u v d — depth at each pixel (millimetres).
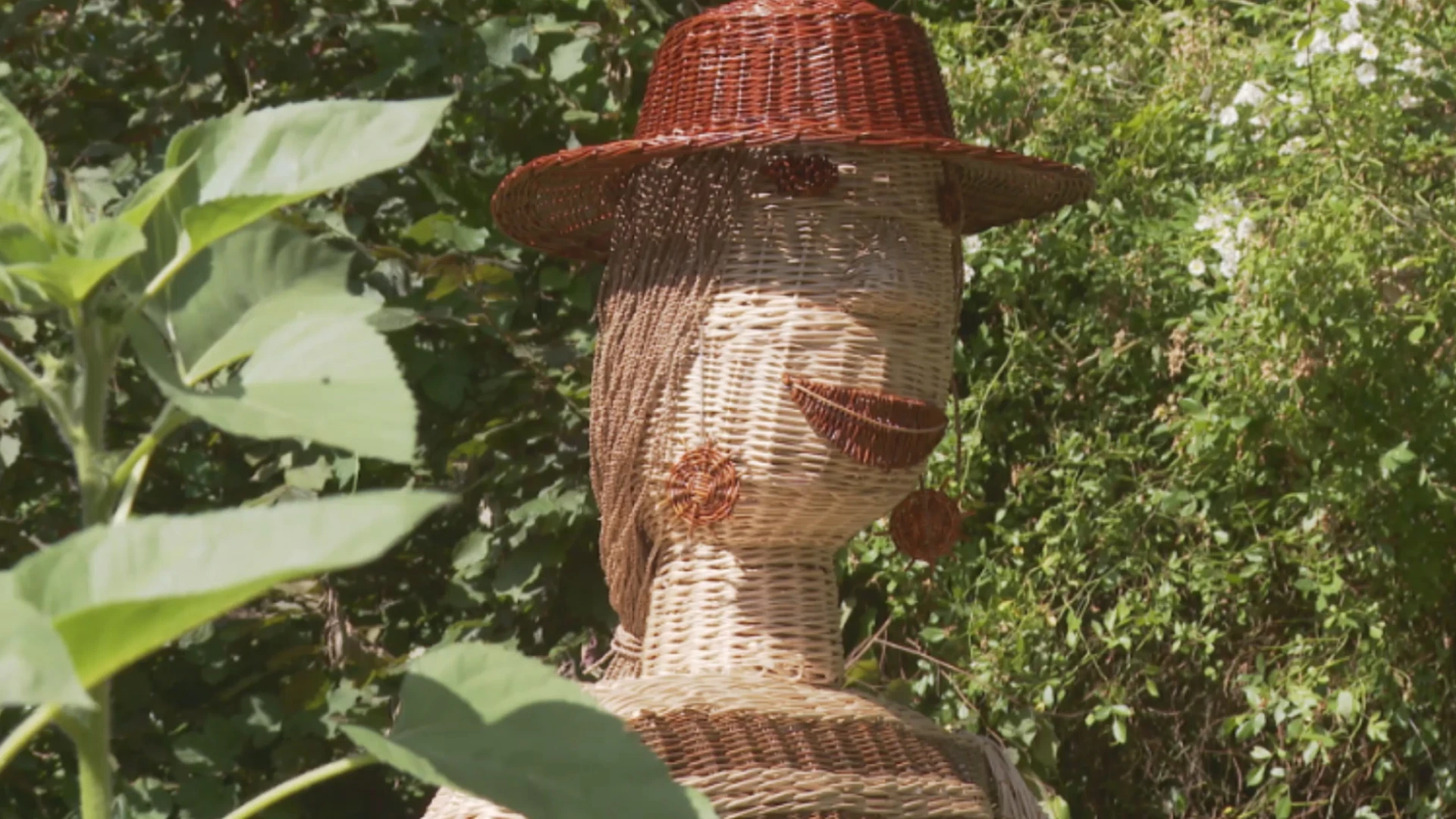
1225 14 6176
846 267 3123
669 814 1038
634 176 3355
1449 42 5117
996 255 5570
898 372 3176
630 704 2930
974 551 5391
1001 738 5176
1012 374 5680
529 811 1014
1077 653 5605
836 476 3127
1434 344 5012
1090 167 5809
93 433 998
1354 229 4824
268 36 4969
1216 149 5305
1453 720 5586
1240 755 5719
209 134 1049
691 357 3164
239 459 4906
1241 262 4867
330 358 920
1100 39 6480
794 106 3156
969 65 5980
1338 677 5531
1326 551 5398
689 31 3293
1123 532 5430
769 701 3006
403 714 1065
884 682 5180
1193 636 5406
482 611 4977
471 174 4859
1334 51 5047
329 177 1021
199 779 4371
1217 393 5414
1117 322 5645
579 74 4945
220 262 1080
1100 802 5938
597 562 4785
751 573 3225
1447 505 5160
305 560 732
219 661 4496
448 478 4836
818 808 2898
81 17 5082
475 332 4742
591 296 4797
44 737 4703
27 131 1069
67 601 771
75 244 1021
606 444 3287
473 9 5074
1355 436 5055
